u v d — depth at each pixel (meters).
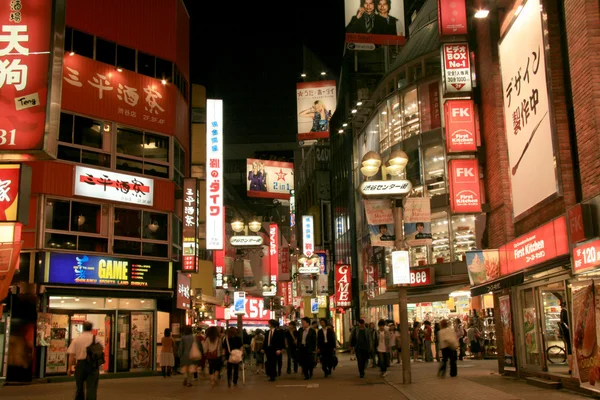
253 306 37.12
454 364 19.34
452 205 19.81
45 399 16.03
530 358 17.53
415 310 36.81
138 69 27.77
